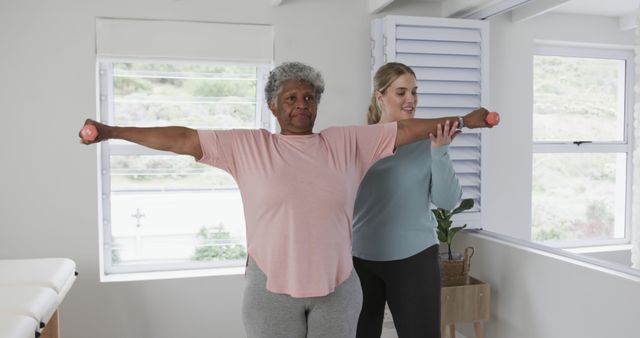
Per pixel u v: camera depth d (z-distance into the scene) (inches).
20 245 110.6
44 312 73.3
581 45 94.1
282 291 58.5
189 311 117.6
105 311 114.3
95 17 110.5
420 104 114.9
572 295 92.4
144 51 112.5
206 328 118.6
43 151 110.3
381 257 77.2
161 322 116.6
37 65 109.1
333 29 121.0
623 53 86.7
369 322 79.8
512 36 111.1
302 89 60.7
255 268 60.4
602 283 86.2
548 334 98.2
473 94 117.6
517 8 109.9
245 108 128.0
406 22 113.8
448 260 108.8
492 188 115.1
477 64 117.3
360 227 78.7
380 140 63.4
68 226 112.1
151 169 124.4
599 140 91.1
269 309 59.0
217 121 127.5
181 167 126.0
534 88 105.1
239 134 60.9
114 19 111.0
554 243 100.4
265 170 58.7
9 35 107.8
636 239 84.6
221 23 115.8
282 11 118.4
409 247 76.5
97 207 113.1
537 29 104.2
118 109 121.6
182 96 124.0
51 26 109.1
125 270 122.8
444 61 115.5
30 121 109.6
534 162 104.3
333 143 61.5
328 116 121.9
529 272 102.3
